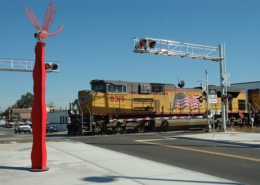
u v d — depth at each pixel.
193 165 10.27
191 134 22.88
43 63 9.38
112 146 15.68
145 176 8.28
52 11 9.52
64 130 50.50
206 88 25.39
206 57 23.05
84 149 14.33
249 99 34.97
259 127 30.81
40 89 9.24
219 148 14.90
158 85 27.22
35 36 9.31
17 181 7.75
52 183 7.50
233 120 31.53
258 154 12.80
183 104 28.31
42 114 9.16
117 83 25.19
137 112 25.80
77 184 7.37
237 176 8.55
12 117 116.94
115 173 8.66
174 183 7.48
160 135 22.77
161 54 20.20
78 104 25.12
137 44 19.16
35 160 9.05
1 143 18.34
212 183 7.51
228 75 24.88
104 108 24.44
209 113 26.77
